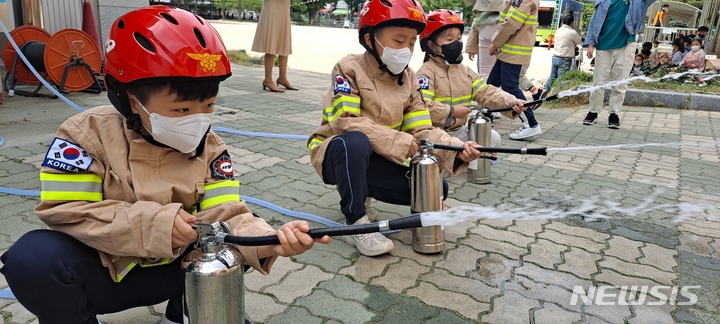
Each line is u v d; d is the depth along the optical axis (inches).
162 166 66.2
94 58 264.8
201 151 69.1
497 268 108.8
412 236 118.0
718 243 126.0
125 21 60.3
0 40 279.9
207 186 69.4
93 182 63.2
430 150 109.3
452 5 1630.2
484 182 165.8
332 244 116.6
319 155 114.7
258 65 515.8
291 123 239.1
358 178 108.0
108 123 65.3
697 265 114.2
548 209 144.9
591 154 209.6
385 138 108.4
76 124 64.1
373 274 104.0
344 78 113.7
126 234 59.4
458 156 110.0
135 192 63.6
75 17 313.4
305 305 92.1
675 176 183.0
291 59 591.2
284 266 105.8
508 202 149.9
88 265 62.9
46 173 61.0
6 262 60.0
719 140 245.1
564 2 872.9
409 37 108.5
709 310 96.3
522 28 215.3
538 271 108.3
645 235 129.3
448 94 157.6
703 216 143.2
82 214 60.3
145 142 64.9
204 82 59.4
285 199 144.0
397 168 117.6
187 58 57.7
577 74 406.0
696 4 1208.8
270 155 185.0
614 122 265.6
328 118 115.6
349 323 87.4
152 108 60.1
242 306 61.3
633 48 256.4
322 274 103.3
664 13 756.6
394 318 89.4
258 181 157.8
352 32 1282.0
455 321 89.4
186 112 61.1
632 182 174.1
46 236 61.7
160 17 59.9
